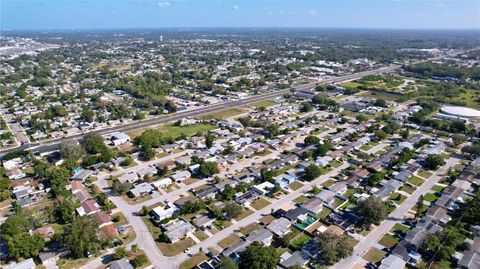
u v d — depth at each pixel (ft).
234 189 457.68
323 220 399.85
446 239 347.36
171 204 429.38
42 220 384.88
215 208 407.64
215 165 513.86
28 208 423.23
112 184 478.59
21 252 328.29
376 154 590.55
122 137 647.15
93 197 444.96
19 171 506.48
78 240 330.13
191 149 613.11
